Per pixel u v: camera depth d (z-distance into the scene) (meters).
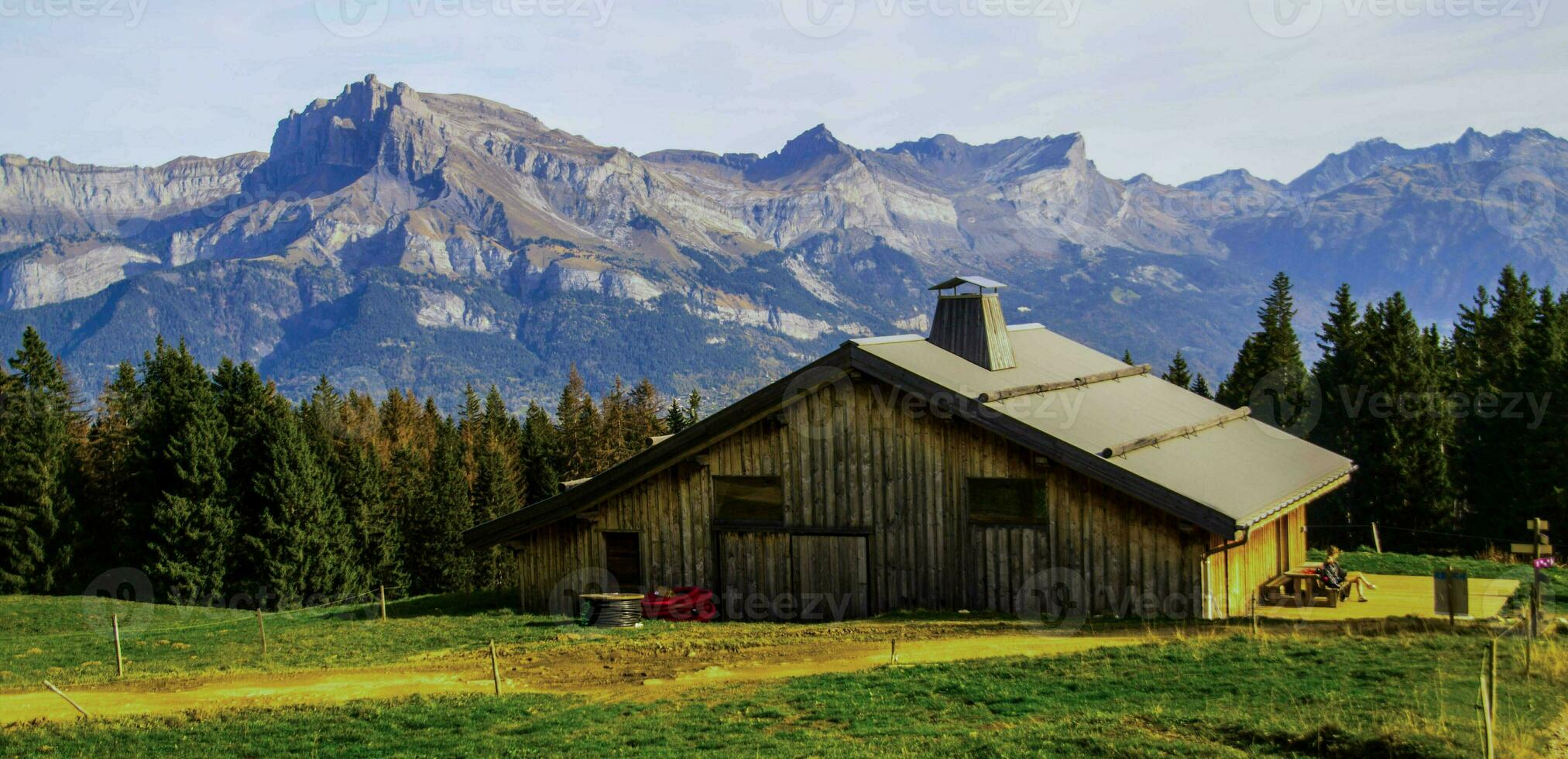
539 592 31.23
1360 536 52.34
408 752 15.99
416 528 73.25
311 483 63.06
